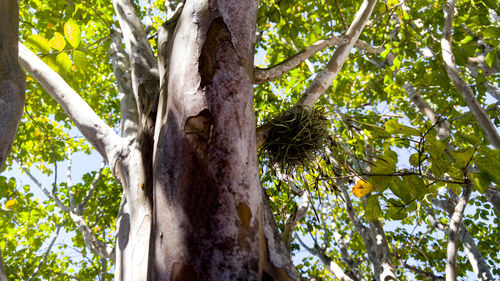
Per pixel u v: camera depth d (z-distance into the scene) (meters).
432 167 2.29
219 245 1.09
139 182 1.66
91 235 3.68
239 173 1.22
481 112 3.59
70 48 2.81
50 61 2.52
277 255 1.20
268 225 1.27
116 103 7.69
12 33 1.75
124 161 1.81
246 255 1.10
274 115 2.16
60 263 7.61
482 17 4.33
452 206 3.89
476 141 2.08
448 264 2.49
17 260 7.40
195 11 1.53
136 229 1.53
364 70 6.66
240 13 1.55
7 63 1.72
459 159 2.16
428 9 5.44
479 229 7.64
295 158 2.18
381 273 3.44
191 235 1.11
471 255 4.29
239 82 1.40
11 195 6.57
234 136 1.28
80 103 2.15
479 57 4.93
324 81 2.27
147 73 2.02
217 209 1.14
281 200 6.30
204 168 1.20
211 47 1.44
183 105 1.33
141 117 1.86
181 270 1.06
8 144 1.63
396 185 2.35
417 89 5.27
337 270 3.69
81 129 2.08
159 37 1.84
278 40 6.19
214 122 1.29
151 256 1.19
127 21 2.40
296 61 2.26
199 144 1.24
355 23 2.46
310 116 2.14
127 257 1.58
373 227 3.72
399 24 5.43
